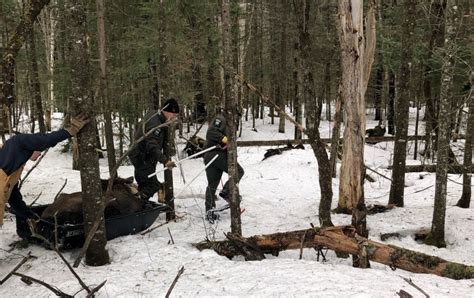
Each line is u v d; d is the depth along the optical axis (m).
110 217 5.36
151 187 6.65
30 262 4.77
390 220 6.74
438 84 12.06
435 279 3.93
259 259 4.72
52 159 16.11
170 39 11.87
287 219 6.93
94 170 4.53
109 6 12.23
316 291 3.48
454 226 6.41
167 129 6.63
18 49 5.95
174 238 5.63
